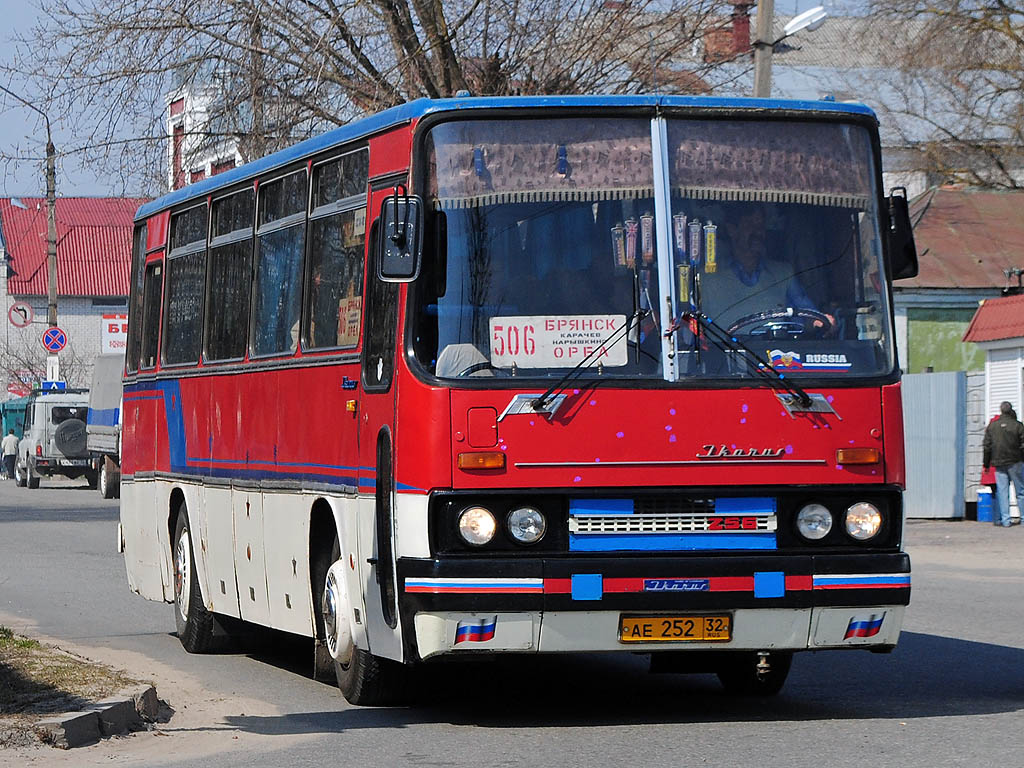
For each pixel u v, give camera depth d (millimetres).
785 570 9703
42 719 9891
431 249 9898
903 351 47500
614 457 9688
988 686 12086
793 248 10164
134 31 28656
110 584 21953
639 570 9562
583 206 10016
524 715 10852
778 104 10312
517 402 9664
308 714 11094
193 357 15078
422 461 9680
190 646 15148
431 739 9898
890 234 10352
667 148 10141
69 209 96688
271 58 28250
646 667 13594
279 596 12680
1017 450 30312
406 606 9688
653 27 28750
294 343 12336
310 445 11875
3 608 18984
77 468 55938
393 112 10602
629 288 9930
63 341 54812
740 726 10188
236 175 14055
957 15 43219
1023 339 32500
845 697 11562
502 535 9617
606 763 8906
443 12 28609
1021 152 45531
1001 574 22359
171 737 10172
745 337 9945
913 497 33281
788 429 9867
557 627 9562
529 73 29016
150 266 16797
